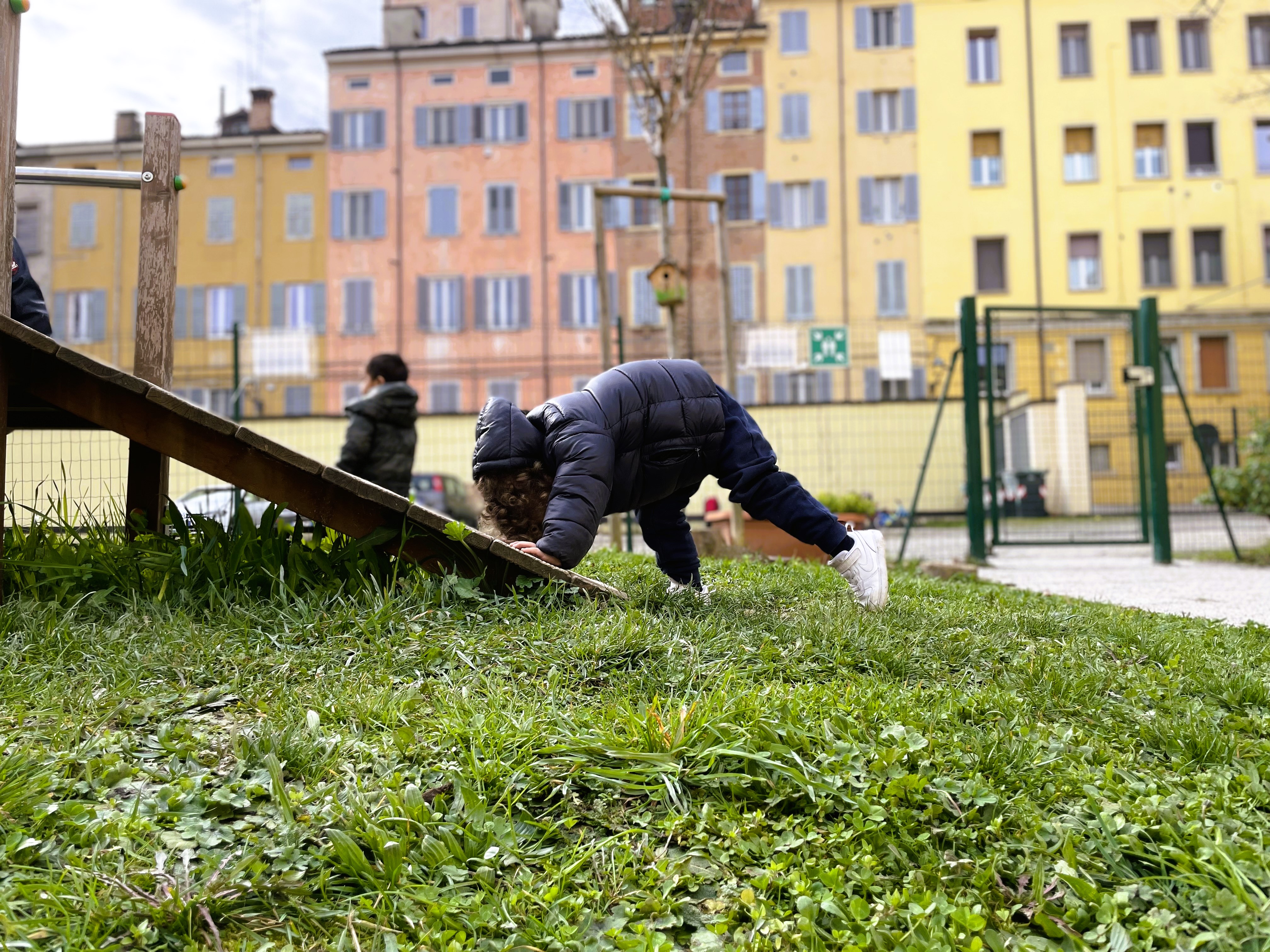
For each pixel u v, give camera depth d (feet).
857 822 6.56
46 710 8.02
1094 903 5.87
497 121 114.73
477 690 8.73
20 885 5.62
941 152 109.81
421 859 6.24
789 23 111.04
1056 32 109.70
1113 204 108.68
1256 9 108.99
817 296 109.70
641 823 6.77
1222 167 108.88
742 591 14.29
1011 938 5.58
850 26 110.83
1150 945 5.43
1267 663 11.80
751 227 110.73
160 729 7.83
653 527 14.30
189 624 10.40
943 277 108.99
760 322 109.91
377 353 113.50
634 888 6.15
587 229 113.09
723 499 54.29
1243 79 108.88
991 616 13.51
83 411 12.05
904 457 74.43
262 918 5.72
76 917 5.41
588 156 113.50
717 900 6.04
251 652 9.71
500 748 7.47
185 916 5.51
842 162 110.22
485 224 114.01
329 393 113.50
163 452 12.16
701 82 45.39
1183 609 20.40
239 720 8.20
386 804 6.70
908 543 50.93
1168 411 106.83
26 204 120.26
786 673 9.85
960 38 110.01
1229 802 7.07
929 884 6.09
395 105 115.24
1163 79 109.19
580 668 9.49
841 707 8.43
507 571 12.00
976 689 9.72
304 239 117.19
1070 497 74.90
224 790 6.78
